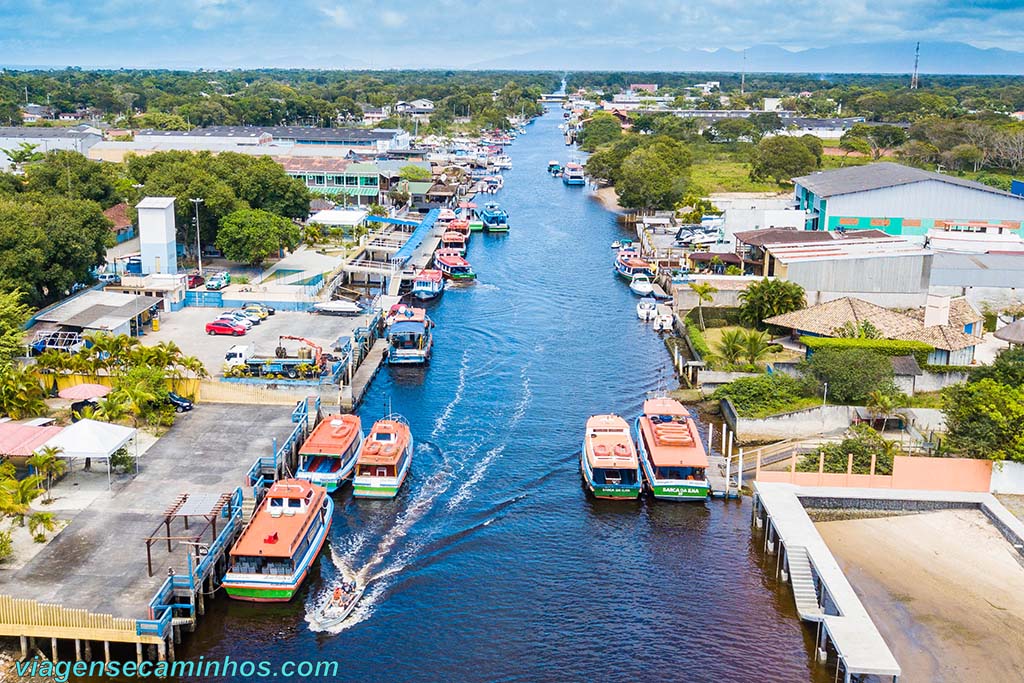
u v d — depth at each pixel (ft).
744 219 543.80
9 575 198.80
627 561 231.09
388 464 258.98
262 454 265.13
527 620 206.39
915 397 319.88
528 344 406.62
